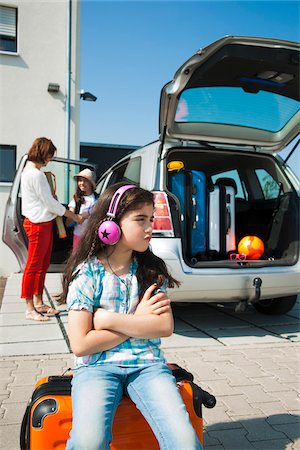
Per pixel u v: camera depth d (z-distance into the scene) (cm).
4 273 888
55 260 547
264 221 503
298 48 363
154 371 175
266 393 299
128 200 182
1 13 912
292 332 448
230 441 238
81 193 536
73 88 932
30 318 469
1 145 905
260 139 465
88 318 177
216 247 449
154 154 429
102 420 155
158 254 390
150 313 178
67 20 932
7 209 524
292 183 468
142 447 180
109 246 188
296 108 439
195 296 404
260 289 419
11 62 903
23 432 185
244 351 386
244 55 359
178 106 401
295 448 233
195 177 450
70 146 927
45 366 341
